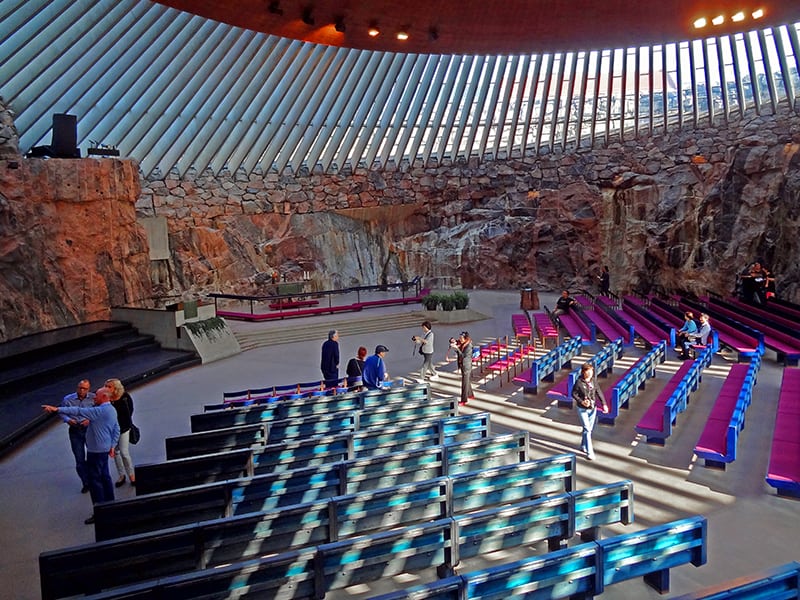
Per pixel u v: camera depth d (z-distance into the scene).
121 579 4.50
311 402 9.18
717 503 6.42
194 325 15.66
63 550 4.34
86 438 6.30
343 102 22.70
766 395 10.62
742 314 17.02
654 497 6.58
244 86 20.09
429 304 20.98
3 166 15.21
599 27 15.20
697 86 22.89
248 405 9.88
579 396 7.80
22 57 15.10
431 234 28.45
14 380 11.64
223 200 24.03
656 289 24.12
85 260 17.27
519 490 5.93
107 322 17.00
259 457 6.73
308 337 18.69
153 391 12.47
